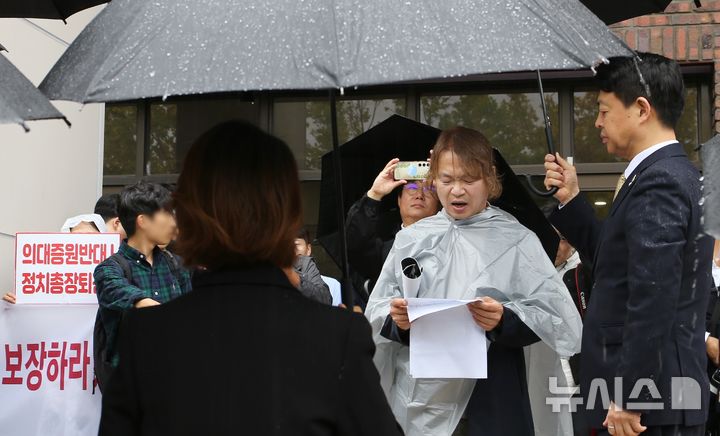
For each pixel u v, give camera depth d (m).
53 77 2.78
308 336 2.23
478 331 3.71
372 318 3.97
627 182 3.56
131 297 4.77
